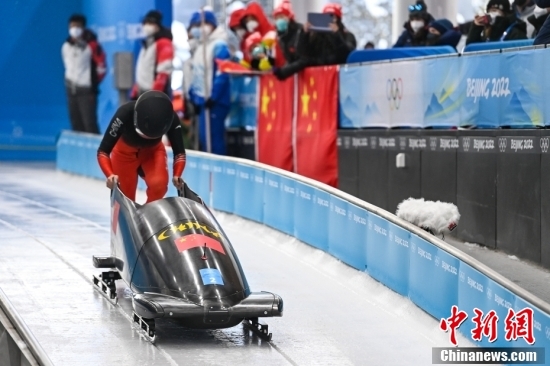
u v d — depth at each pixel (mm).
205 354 19672
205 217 22172
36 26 71062
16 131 71125
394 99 35062
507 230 28719
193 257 20609
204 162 41562
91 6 63188
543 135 26672
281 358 19609
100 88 62500
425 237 22703
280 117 43688
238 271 21031
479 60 29875
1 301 23609
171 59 53781
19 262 29156
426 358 19891
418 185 33719
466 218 31000
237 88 49500
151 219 21984
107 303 23859
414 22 38438
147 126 24328
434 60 32438
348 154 38469
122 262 23047
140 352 19656
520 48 27766
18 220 38812
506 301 18469
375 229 26078
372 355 20062
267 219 35531
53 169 62969
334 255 29328
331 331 21969
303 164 41719
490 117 29453
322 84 40062
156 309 19438
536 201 27031
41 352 19109
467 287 20375
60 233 35344
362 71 37188
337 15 41125
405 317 23297
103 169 25109
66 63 64000
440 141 32250
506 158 28578
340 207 28750
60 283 26141
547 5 29297
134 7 57469
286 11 42312
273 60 44906
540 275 25812
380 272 25766
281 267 29812
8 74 70812
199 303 19750
